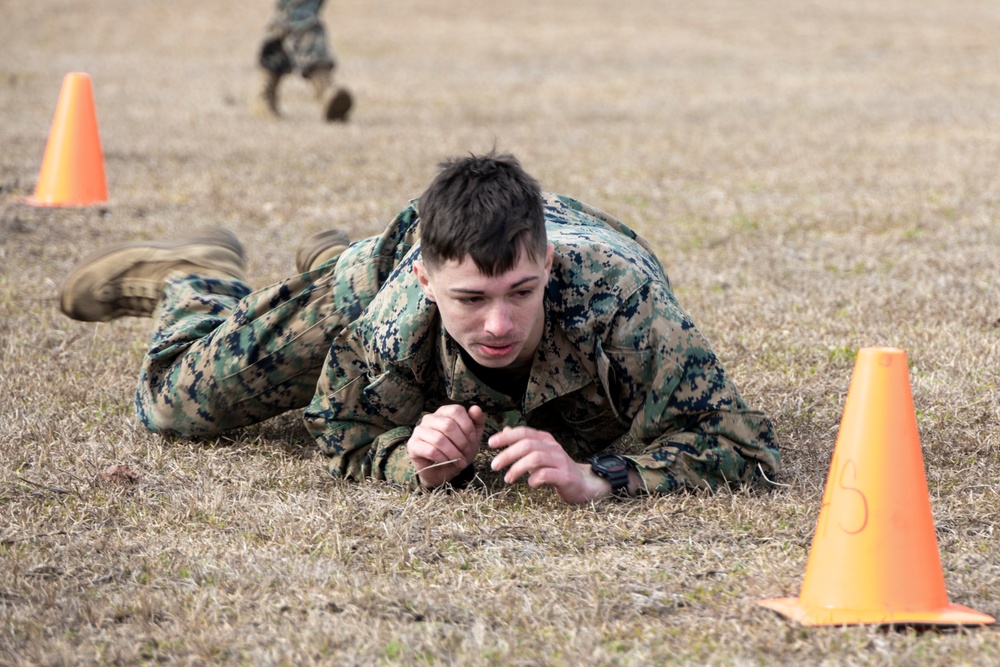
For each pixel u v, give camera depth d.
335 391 4.35
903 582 3.28
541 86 18.47
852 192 10.33
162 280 5.44
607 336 3.92
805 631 3.24
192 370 4.65
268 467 4.60
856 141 13.08
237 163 11.68
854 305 6.84
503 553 3.82
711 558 3.75
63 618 3.36
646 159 12.14
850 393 3.37
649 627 3.29
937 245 8.43
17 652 3.16
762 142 13.13
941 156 11.97
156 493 4.33
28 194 10.16
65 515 4.09
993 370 5.61
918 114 15.05
